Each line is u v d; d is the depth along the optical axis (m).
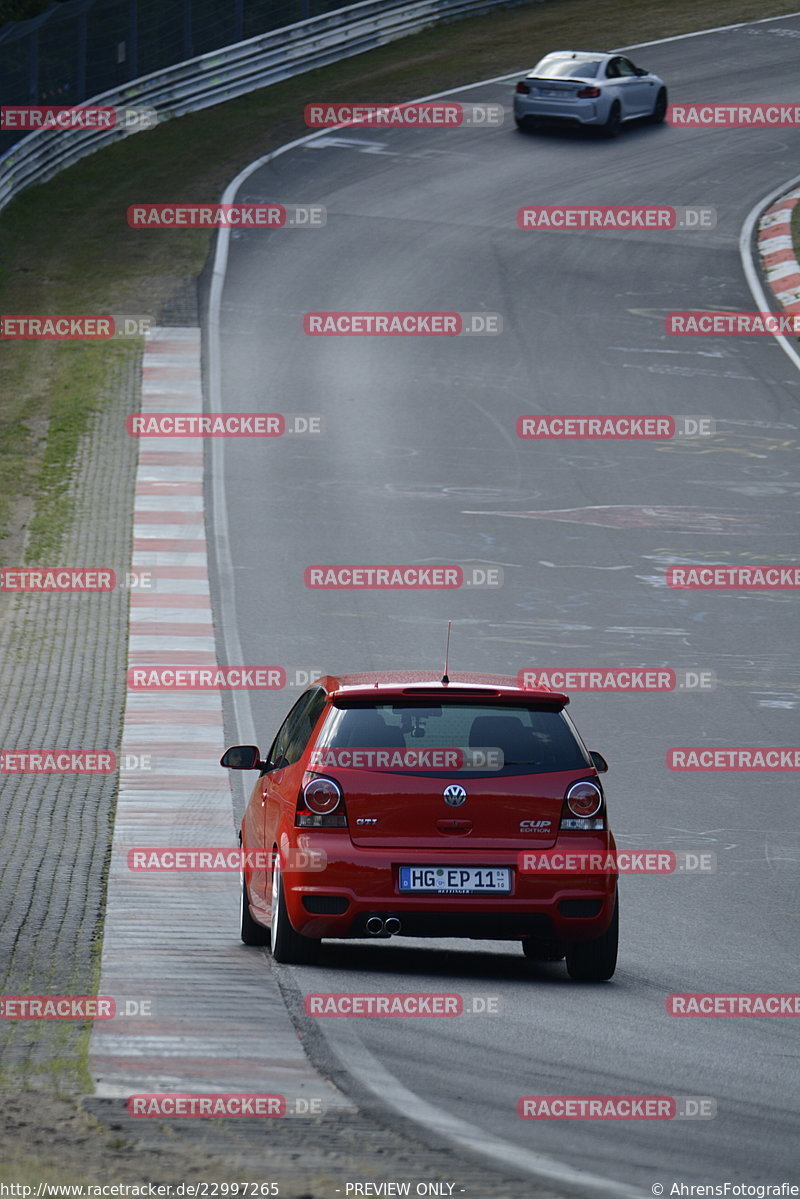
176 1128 22.00
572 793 32.69
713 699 62.50
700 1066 26.73
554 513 86.75
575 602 73.88
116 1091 23.78
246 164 160.25
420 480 91.75
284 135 169.12
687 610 73.44
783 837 47.78
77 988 31.52
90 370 111.81
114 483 91.50
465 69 189.75
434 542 82.00
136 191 154.88
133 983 31.47
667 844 46.91
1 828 46.38
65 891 40.41
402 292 126.81
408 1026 28.44
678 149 163.88
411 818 32.25
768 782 53.34
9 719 58.53
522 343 116.75
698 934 38.28
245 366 112.12
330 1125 22.50
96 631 69.75
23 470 93.81
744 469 94.75
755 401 106.88
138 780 52.25
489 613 72.12
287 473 93.12
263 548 81.12
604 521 85.69
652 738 57.88
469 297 125.69
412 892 31.97
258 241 139.00
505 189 151.38
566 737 33.28
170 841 46.03
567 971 34.78
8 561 79.44
